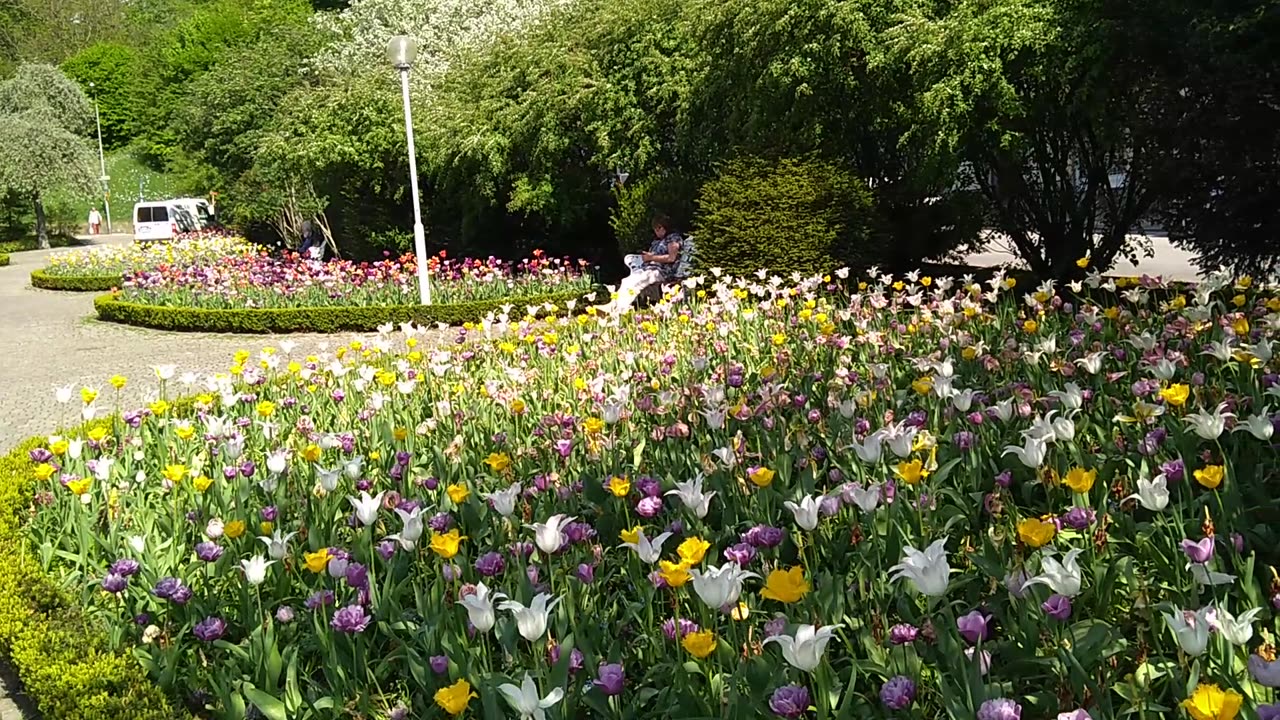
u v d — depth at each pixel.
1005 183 11.58
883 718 2.34
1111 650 2.33
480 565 2.94
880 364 5.04
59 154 38.56
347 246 22.47
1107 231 11.54
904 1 11.13
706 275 11.82
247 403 6.33
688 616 3.00
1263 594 2.77
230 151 30.19
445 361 6.33
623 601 3.21
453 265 17.81
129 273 18.05
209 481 4.13
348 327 13.80
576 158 17.08
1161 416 3.79
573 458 4.41
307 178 21.34
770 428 4.37
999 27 9.73
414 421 5.57
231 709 2.80
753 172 11.70
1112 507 3.16
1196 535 3.00
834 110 12.27
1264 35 8.02
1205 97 8.55
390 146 19.41
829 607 2.67
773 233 11.34
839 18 11.04
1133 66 9.25
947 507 3.41
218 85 30.72
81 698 3.13
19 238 42.66
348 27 30.77
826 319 6.98
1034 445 3.01
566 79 16.16
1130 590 2.74
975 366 5.35
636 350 7.08
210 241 24.08
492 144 16.83
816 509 2.71
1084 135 11.19
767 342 6.96
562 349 7.62
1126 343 5.33
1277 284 8.31
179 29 56.22
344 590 3.39
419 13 28.73
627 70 15.81
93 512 4.45
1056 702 2.29
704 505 2.96
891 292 11.44
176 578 3.50
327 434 4.75
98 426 6.12
